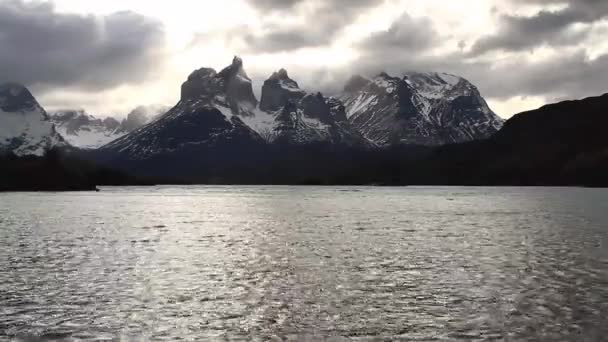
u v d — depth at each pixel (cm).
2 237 7731
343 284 4481
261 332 3284
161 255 6022
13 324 3422
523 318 3491
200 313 3656
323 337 3192
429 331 3275
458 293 4141
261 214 12950
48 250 6412
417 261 5594
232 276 4809
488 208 15038
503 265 5291
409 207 15862
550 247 6556
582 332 3219
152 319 3531
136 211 14025
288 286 4412
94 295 4119
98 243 7062
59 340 3153
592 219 10900
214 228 9219
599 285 4344
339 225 9812
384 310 3703
